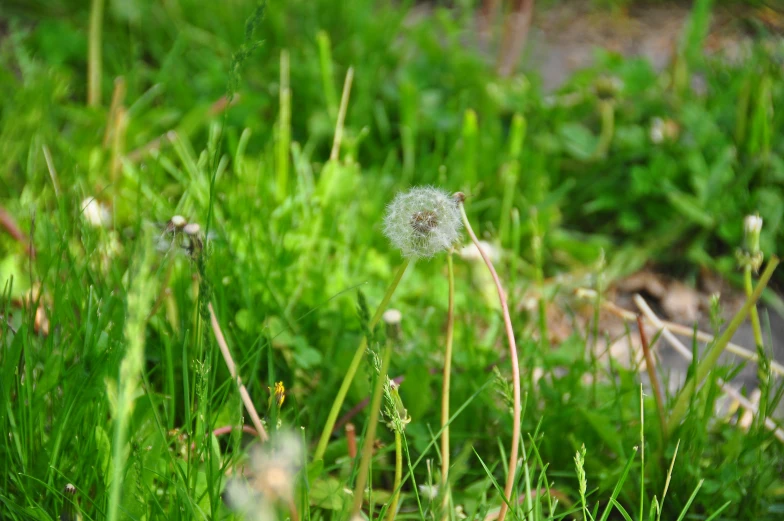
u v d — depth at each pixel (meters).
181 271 3.13
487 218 3.44
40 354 3.04
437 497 2.99
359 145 3.52
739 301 3.40
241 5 3.98
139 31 3.98
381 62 3.82
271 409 2.95
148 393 2.98
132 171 3.33
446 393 2.99
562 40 4.55
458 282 3.31
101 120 3.44
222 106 3.48
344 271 3.26
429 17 4.58
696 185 3.44
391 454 3.10
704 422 3.07
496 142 3.50
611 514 3.09
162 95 3.62
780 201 3.43
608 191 3.49
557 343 3.30
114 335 3.03
